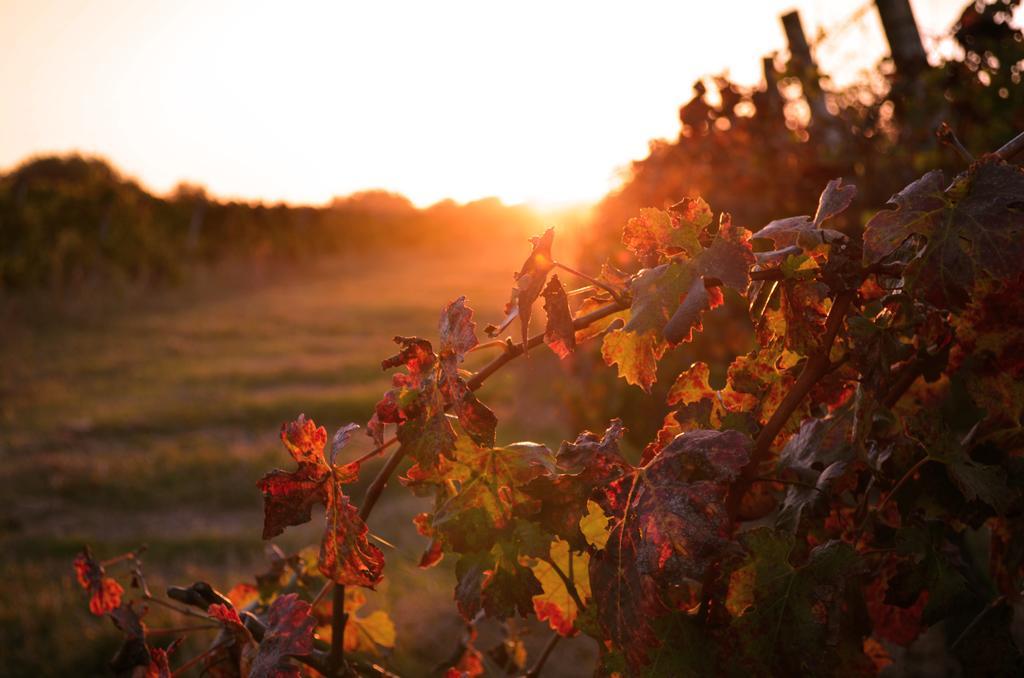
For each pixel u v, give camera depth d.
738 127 4.27
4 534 7.89
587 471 0.77
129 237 26.70
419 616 5.08
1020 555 0.92
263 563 6.72
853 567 0.74
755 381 0.92
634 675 0.72
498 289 30.33
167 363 16.38
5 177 44.34
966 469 0.86
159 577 6.42
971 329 0.84
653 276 0.76
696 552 0.69
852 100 3.73
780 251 0.84
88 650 5.21
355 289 31.08
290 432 0.81
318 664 0.93
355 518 0.80
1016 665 0.92
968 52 3.38
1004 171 0.75
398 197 50.97
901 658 3.45
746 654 0.74
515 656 1.44
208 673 0.98
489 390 11.39
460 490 0.85
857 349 0.83
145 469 9.73
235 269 33.00
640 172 4.63
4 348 17.12
